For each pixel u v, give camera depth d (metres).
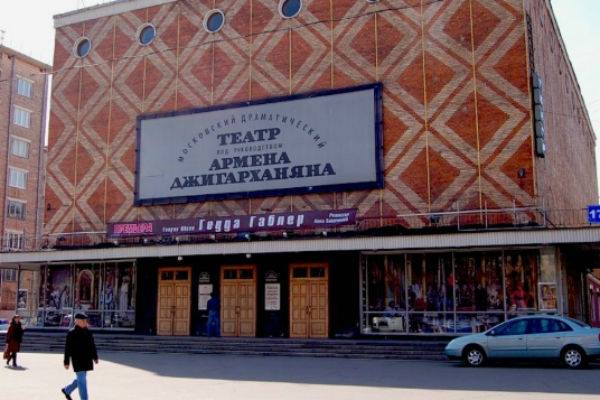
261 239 25.66
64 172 32.38
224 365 18.98
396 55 26.23
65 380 15.49
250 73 28.84
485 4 25.08
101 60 32.50
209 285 28.09
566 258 25.66
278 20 28.66
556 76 32.06
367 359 21.06
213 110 29.22
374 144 25.92
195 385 14.15
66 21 33.78
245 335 27.02
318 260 26.23
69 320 30.61
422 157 25.23
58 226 31.97
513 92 24.20
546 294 22.38
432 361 20.16
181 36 30.72
